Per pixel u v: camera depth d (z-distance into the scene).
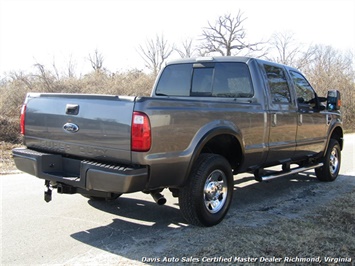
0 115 14.10
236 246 3.87
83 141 4.03
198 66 5.81
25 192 6.06
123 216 4.89
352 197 5.96
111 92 20.95
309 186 6.82
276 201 5.75
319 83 26.39
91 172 3.80
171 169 3.91
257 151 5.05
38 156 4.22
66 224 4.57
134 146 3.62
